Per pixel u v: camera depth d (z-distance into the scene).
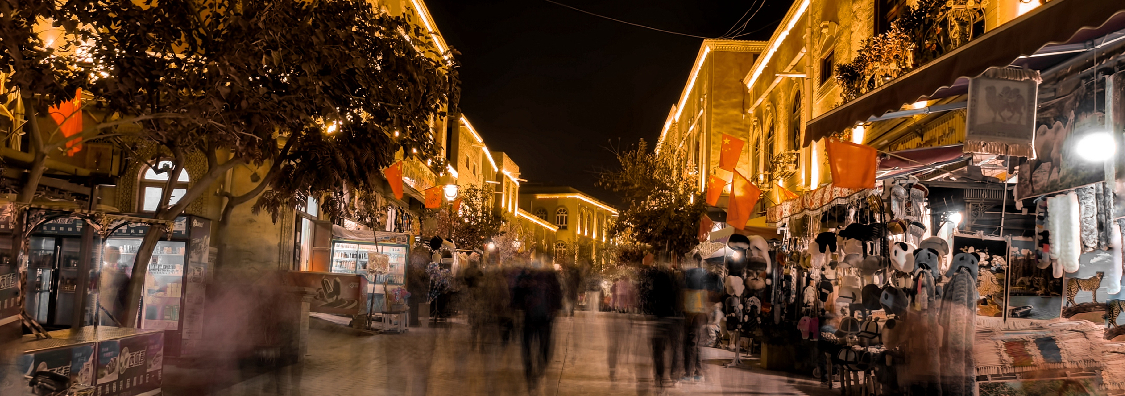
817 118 7.43
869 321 8.91
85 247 11.34
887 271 8.70
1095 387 6.55
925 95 5.70
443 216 32.62
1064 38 4.42
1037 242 7.69
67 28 6.39
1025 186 6.29
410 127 8.93
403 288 17.88
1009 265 8.14
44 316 11.85
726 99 32.62
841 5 18.78
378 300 17.58
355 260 17.80
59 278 11.91
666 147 27.17
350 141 8.98
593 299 42.59
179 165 8.28
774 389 10.14
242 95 7.41
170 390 8.42
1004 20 10.78
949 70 5.45
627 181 25.89
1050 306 8.16
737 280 13.26
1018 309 8.15
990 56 5.02
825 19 20.25
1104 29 4.94
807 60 21.52
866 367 8.74
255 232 14.24
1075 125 5.63
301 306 11.31
